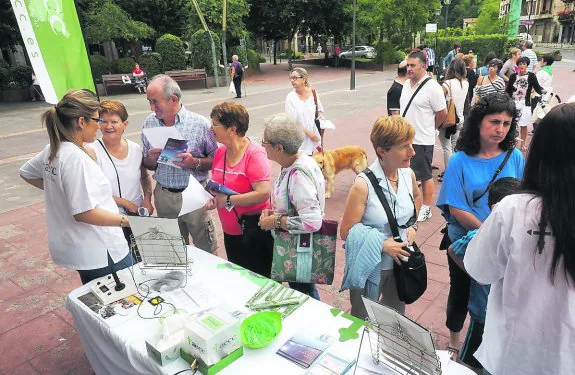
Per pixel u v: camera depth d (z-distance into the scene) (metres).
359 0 24.84
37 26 3.05
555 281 1.17
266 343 1.69
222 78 20.17
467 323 3.01
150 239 2.12
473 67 7.84
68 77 3.28
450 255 2.24
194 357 1.58
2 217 5.43
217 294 2.09
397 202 2.16
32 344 3.02
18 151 8.87
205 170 3.13
